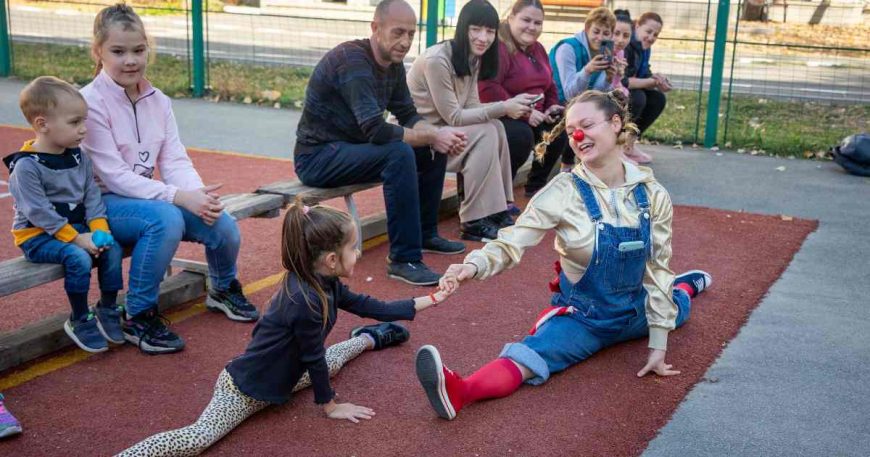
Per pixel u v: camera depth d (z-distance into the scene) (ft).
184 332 14.52
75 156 13.28
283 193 17.06
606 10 24.11
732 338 14.74
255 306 15.69
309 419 11.78
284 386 11.59
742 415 12.16
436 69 19.11
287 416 11.84
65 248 12.82
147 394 12.37
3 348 12.94
